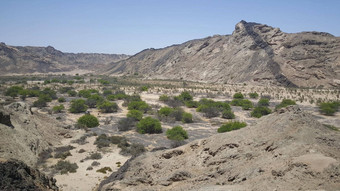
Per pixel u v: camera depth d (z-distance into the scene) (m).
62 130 39.22
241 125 37.66
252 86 114.94
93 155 29.72
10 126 28.50
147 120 44.16
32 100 73.50
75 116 57.22
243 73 133.62
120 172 20.80
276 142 16.64
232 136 20.16
